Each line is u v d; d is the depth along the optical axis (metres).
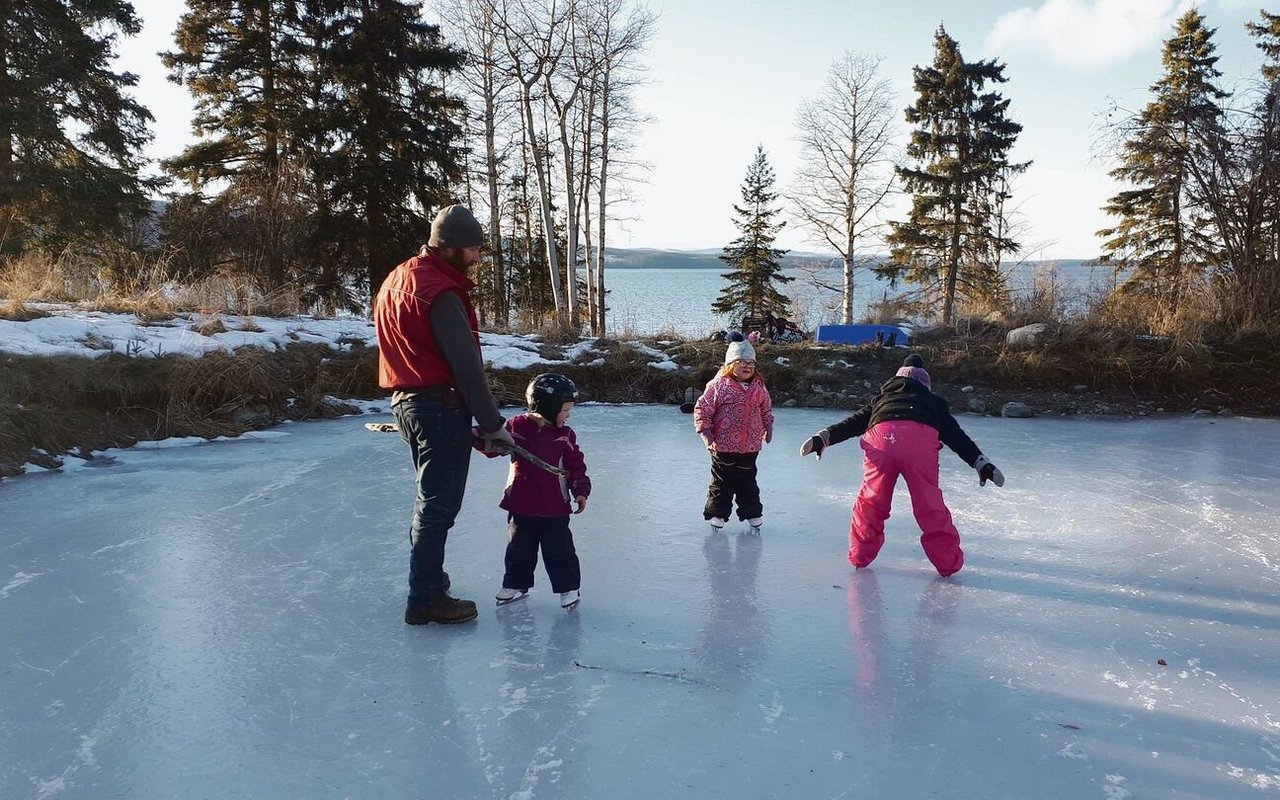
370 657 3.57
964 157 32.28
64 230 21.56
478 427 3.92
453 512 3.92
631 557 4.99
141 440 8.08
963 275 32.72
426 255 3.74
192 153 23.50
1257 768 2.74
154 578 4.51
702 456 7.93
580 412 10.62
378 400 10.52
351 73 21.42
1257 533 5.46
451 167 22.95
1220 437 8.97
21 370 7.70
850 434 4.95
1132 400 10.88
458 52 23.25
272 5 23.14
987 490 6.62
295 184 17.95
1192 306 12.53
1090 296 13.34
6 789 2.57
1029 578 4.62
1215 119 12.85
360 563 4.80
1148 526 5.62
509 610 4.14
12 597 4.21
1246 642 3.77
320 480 6.77
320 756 2.78
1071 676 3.42
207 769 2.70
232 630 3.84
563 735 2.93
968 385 11.43
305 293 18.44
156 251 18.94
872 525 4.73
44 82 21.02
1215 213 12.88
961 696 3.24
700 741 2.89
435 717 3.05
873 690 3.29
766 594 4.38
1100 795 2.58
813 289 33.22
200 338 9.68
